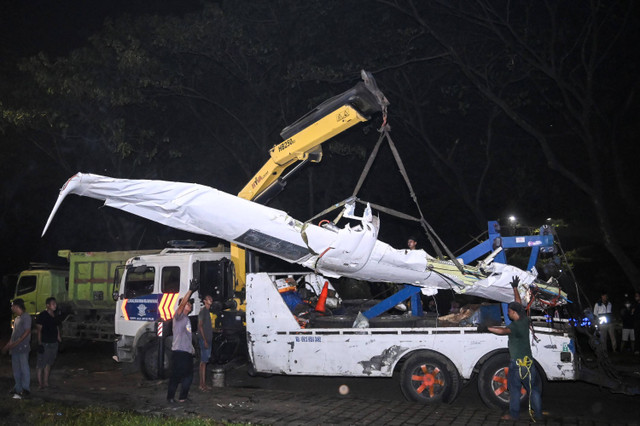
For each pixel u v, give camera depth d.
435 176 24.41
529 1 18.08
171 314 11.07
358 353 8.88
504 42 18.08
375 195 24.61
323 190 23.47
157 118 21.58
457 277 8.34
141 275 11.85
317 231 7.54
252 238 7.73
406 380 8.69
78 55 18.25
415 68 21.17
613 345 13.39
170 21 18.42
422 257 8.23
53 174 24.94
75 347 16.55
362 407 8.38
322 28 18.86
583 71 18.84
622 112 17.86
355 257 7.84
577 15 17.97
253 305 9.47
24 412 8.30
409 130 22.62
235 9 18.75
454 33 19.22
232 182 22.94
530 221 22.09
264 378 11.09
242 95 20.98
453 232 25.33
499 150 22.52
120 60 17.84
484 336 8.43
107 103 18.75
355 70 19.06
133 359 11.28
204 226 7.52
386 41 19.20
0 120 19.00
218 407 8.42
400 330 8.76
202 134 22.45
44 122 19.22
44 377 10.16
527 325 7.67
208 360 10.04
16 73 19.88
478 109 21.69
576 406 8.66
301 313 9.88
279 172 10.09
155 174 22.09
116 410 8.34
